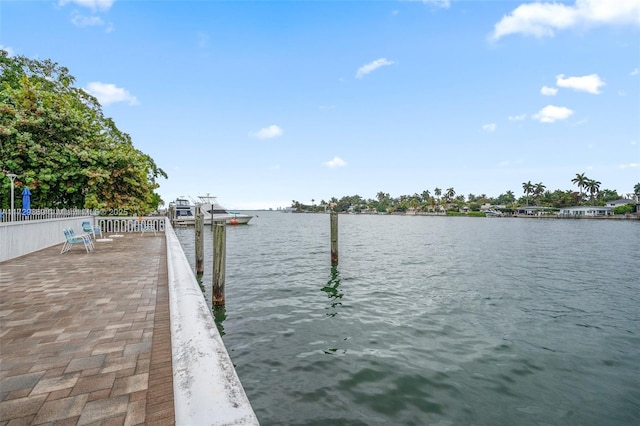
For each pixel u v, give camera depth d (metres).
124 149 19.55
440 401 4.30
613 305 9.00
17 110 14.38
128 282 6.34
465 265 16.11
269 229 48.59
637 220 86.94
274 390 4.53
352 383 4.73
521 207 129.50
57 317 4.29
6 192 13.59
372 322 7.43
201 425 1.02
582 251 22.41
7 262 8.44
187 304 2.51
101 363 3.04
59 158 14.55
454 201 164.00
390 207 192.00
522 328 7.13
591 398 4.46
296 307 8.57
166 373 2.88
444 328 7.08
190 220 43.41
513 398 4.41
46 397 2.46
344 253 20.88
